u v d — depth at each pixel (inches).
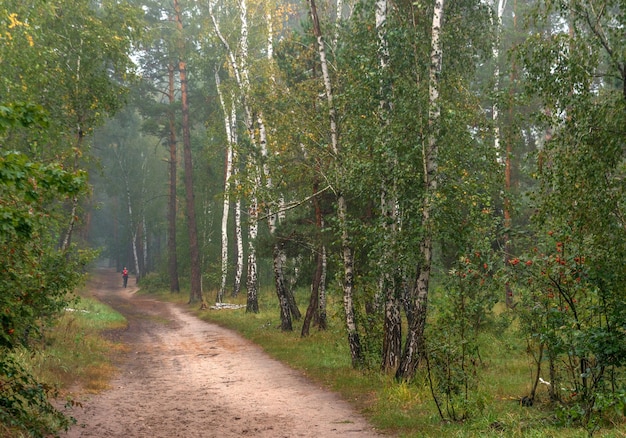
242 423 383.2
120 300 1739.7
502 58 856.9
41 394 304.3
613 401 263.0
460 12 543.8
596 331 329.1
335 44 674.2
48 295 472.4
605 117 367.6
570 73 378.6
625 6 376.2
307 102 729.0
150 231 2827.3
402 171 478.9
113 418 393.7
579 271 351.3
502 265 390.6
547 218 391.2
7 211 247.1
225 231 1502.2
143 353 746.8
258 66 1011.9
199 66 1470.2
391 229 514.6
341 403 439.5
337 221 572.1
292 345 748.0
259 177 802.8
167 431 362.3
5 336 296.4
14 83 620.4
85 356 637.3
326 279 888.9
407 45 510.6
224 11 1304.1
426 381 451.5
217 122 1302.9
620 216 361.4
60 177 238.7
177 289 1882.4
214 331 983.6
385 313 525.3
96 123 773.9
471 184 451.2
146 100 1761.8
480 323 622.8
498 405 390.9
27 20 623.2
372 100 519.2
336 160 570.6
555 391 389.4
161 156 2783.0
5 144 498.6
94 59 764.0
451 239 462.6
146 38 857.5
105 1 810.2
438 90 478.6
